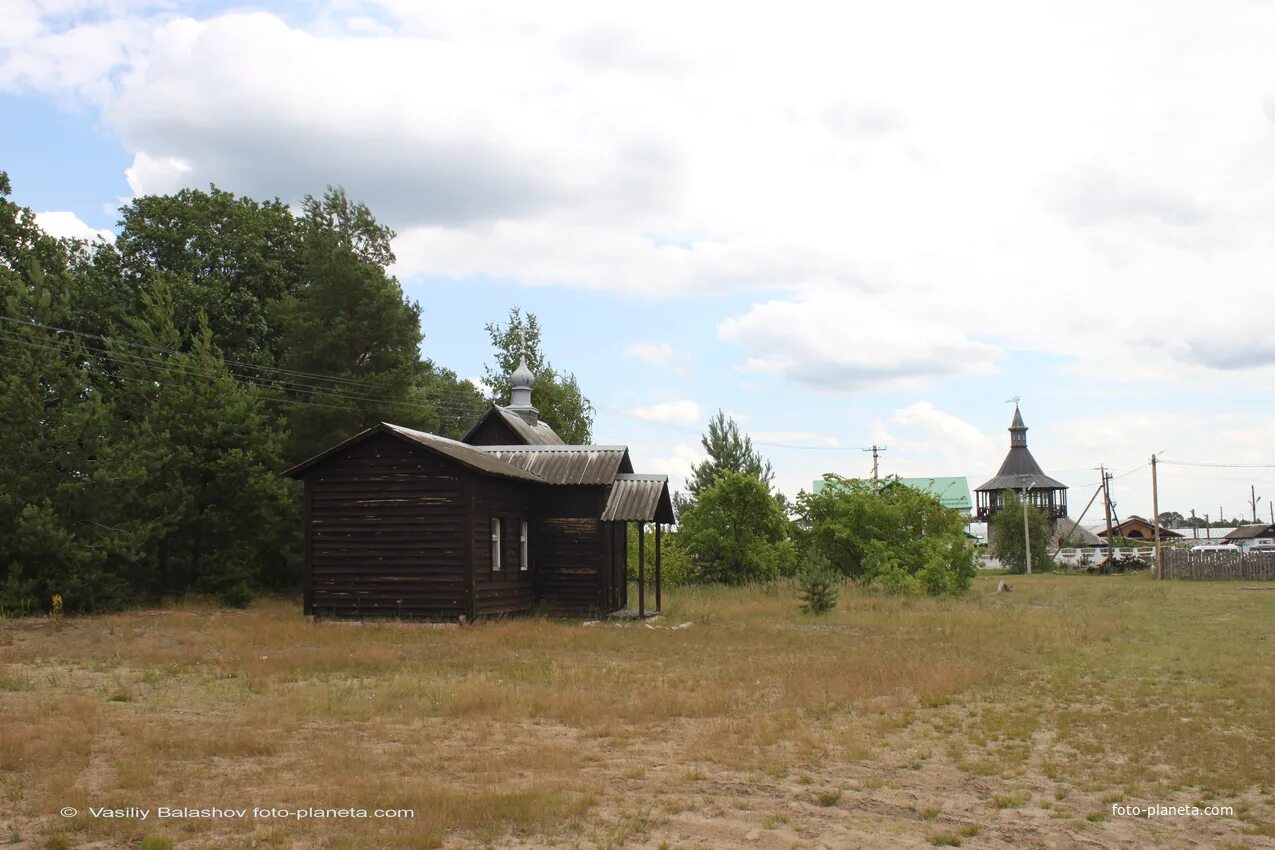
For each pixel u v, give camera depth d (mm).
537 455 33250
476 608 27703
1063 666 19219
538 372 68062
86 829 8656
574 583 32125
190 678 17375
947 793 10266
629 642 23281
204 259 48875
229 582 35156
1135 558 79750
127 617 29281
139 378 37156
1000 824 9234
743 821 9133
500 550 30078
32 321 32469
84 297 46312
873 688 16344
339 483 28469
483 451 33312
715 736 12602
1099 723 13766
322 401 42000
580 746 12156
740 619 29703
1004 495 86062
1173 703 15328
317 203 47188
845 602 36062
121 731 12602
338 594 28172
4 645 21812
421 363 59094
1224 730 13352
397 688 15836
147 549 34062
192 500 34344
